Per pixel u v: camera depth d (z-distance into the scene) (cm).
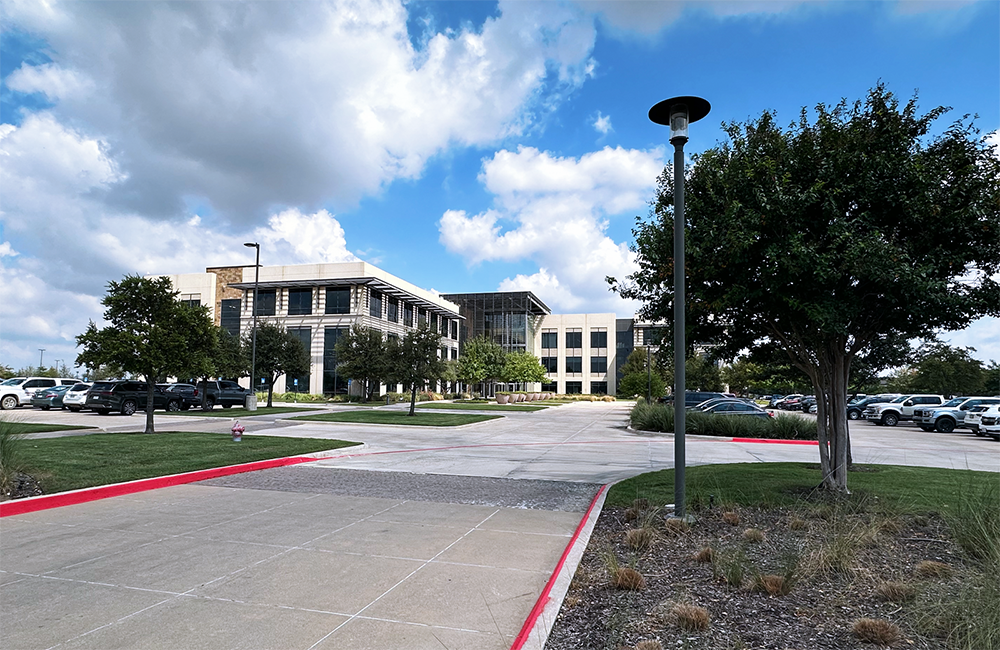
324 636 406
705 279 861
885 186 769
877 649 374
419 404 4606
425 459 1430
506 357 5731
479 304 7725
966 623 381
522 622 434
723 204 842
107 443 1452
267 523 735
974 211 713
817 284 773
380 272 5325
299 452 1386
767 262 777
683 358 724
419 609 458
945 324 825
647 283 945
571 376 8612
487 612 453
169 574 536
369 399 4831
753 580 489
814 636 395
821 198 778
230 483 1037
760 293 796
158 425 2288
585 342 8625
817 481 998
